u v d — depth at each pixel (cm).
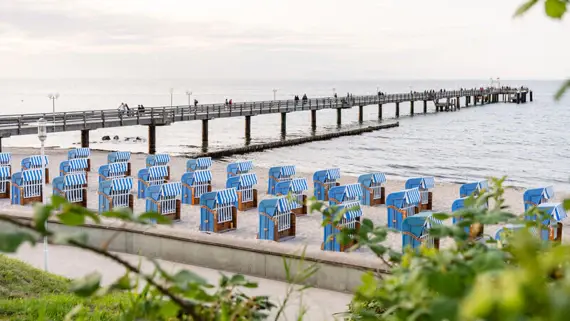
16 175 2302
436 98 10744
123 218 149
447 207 2442
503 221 204
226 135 7750
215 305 204
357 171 4431
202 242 1184
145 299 209
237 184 2247
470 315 86
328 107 7388
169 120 5000
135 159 3866
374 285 180
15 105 16838
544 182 4106
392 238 1734
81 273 1135
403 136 6944
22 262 1061
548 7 126
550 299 84
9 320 667
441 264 143
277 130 8331
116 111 4681
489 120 9550
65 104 17750
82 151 3362
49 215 142
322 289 1019
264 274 1112
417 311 136
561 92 125
